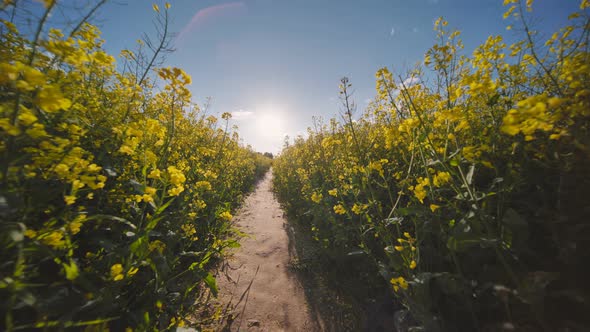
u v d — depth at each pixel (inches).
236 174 254.8
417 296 53.4
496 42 67.9
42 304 37.9
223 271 110.3
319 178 180.9
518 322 41.0
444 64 71.9
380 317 78.1
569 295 34.6
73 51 36.8
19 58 47.9
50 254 37.6
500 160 59.4
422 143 64.3
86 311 44.3
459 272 49.4
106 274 50.1
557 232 40.3
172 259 76.1
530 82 69.3
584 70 41.4
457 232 50.6
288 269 116.4
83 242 57.9
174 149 118.2
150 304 60.6
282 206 243.1
